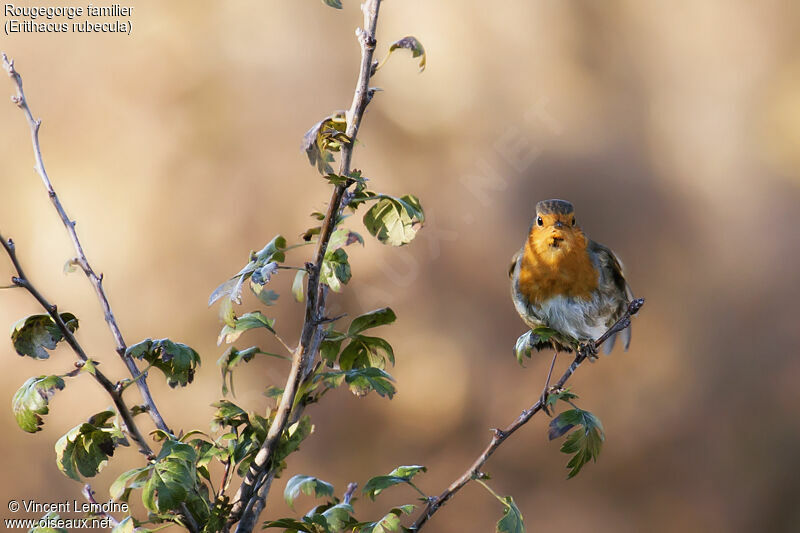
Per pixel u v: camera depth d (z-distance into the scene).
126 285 11.73
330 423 12.11
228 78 12.77
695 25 15.38
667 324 13.98
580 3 14.67
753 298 14.34
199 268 11.93
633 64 15.01
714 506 12.82
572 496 12.50
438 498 3.37
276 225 12.29
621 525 12.33
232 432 3.40
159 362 3.29
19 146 12.04
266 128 12.65
